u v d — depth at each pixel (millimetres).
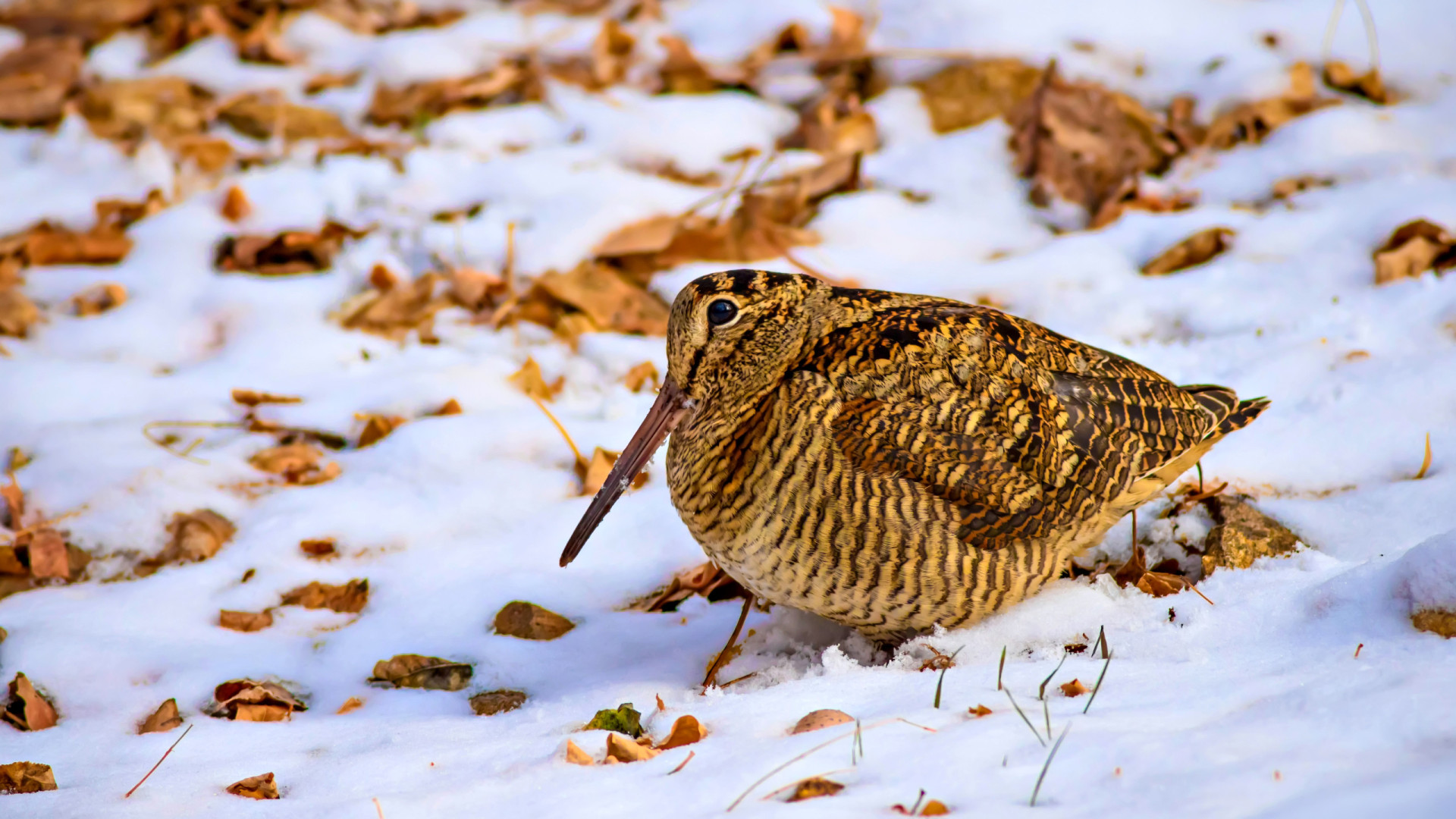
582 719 6551
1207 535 7539
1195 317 10508
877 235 12320
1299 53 14008
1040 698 5766
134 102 15273
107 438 10055
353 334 11680
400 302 11891
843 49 14953
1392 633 5895
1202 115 13320
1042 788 4758
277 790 5996
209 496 9422
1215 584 7016
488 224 12766
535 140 14297
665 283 11891
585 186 13133
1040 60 14172
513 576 8375
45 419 10430
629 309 11609
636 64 15422
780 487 6633
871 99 14430
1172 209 12250
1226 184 12359
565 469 9648
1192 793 4473
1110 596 7105
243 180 13992
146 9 17156
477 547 8820
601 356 11031
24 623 8055
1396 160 12039
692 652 7445
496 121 14570
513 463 9672
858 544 6582
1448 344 9422
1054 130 13055
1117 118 13109
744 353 6953
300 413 10430
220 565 8703
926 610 6750
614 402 10430
